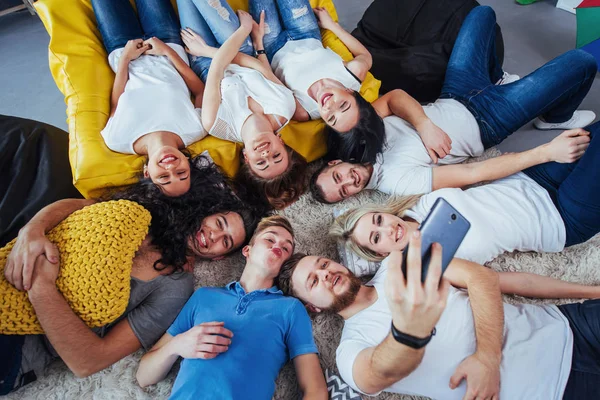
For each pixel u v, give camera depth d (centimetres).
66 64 162
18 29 267
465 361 109
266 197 163
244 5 197
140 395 126
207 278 152
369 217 143
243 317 123
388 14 209
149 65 168
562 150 143
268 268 133
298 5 187
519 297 141
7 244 122
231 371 111
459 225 80
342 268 130
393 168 161
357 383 112
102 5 170
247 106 159
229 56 164
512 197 143
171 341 119
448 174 154
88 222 123
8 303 111
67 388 127
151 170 141
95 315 117
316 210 170
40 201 144
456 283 122
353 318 125
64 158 158
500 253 142
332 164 167
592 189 131
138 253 136
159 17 180
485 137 172
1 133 153
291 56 180
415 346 86
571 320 116
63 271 117
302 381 118
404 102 171
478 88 179
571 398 110
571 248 151
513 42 235
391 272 80
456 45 189
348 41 192
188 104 162
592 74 165
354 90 171
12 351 114
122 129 150
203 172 154
